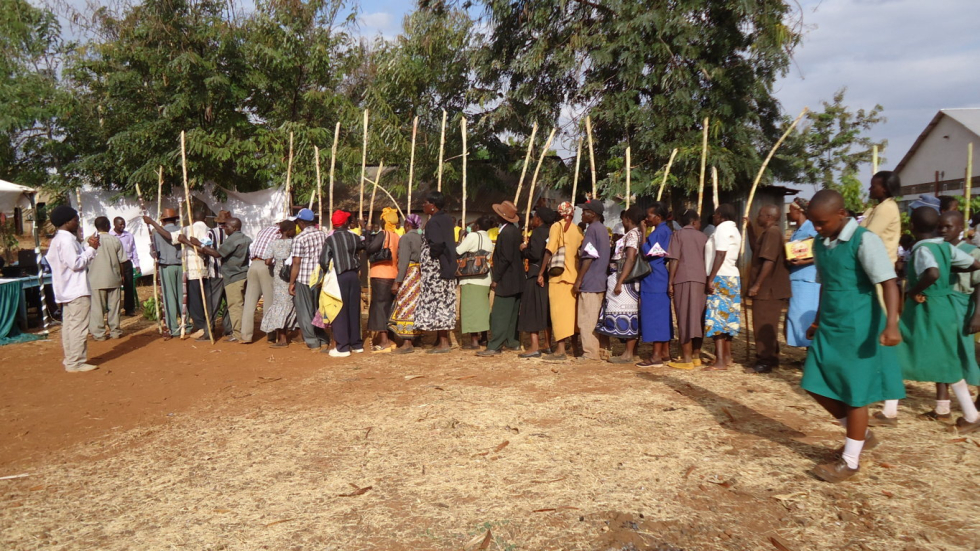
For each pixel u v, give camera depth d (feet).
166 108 55.77
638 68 49.73
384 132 58.95
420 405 19.13
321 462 15.02
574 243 25.00
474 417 17.85
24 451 16.49
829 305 13.14
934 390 20.12
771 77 52.85
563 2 49.29
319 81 61.67
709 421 17.06
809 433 15.98
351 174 61.21
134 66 57.26
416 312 26.63
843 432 15.94
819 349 13.29
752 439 15.65
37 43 58.80
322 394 20.89
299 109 63.46
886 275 12.16
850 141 77.00
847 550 10.59
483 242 26.53
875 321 12.74
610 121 50.31
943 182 75.77
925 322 16.10
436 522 11.91
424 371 23.61
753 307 22.70
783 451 14.82
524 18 54.08
